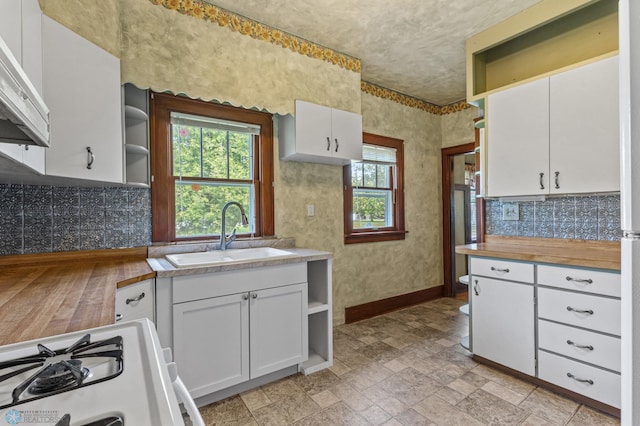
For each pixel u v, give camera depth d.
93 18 1.60
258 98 2.35
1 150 0.88
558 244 2.42
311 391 1.97
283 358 2.07
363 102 3.44
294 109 2.51
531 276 1.99
